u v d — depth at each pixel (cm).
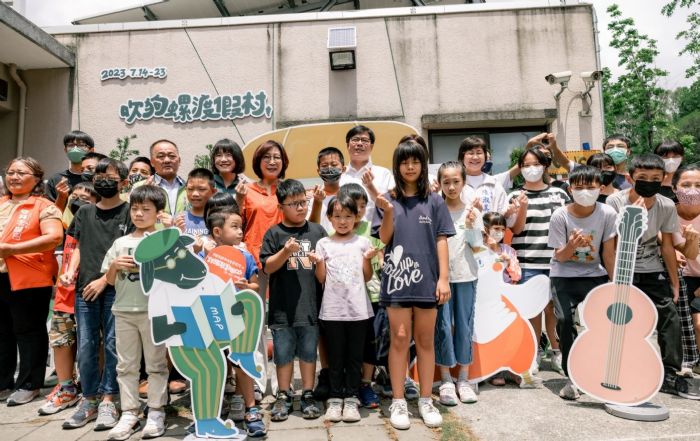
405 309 278
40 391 356
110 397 286
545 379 358
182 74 751
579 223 317
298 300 292
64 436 266
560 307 321
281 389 289
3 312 345
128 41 760
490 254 347
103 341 318
